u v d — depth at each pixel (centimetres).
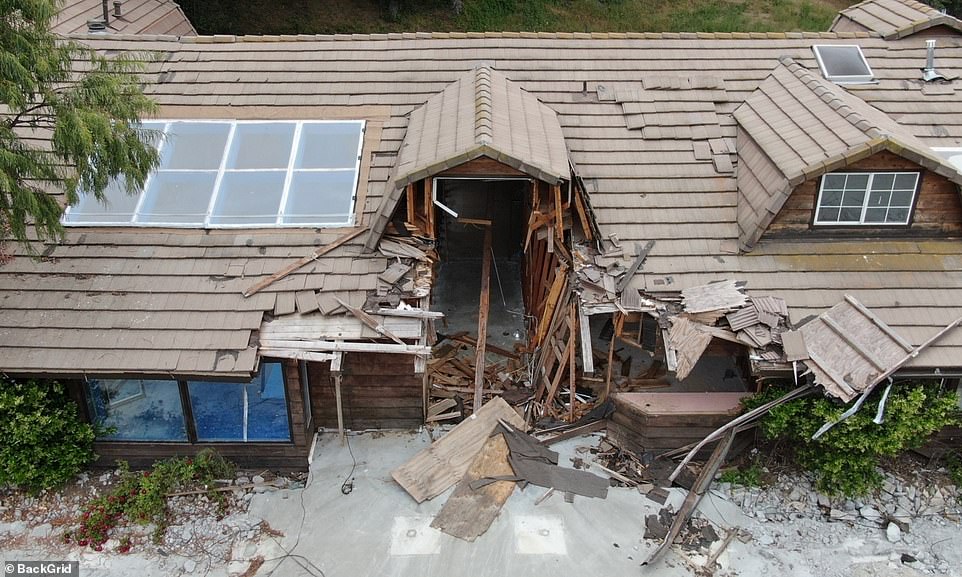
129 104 1159
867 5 1759
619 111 1492
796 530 1209
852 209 1316
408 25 2925
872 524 1227
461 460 1273
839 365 1158
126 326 1214
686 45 1605
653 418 1267
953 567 1159
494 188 1755
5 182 1006
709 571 1133
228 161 1416
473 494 1220
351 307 1237
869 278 1283
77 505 1242
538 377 1438
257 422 1290
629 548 1155
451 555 1137
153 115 1452
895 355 1159
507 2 3081
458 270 1809
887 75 1536
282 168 1407
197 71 1530
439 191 1708
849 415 1154
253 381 1258
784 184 1255
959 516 1247
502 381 1466
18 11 1080
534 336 1509
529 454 1284
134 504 1215
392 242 1318
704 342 1200
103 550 1167
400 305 1247
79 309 1233
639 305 1254
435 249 1388
